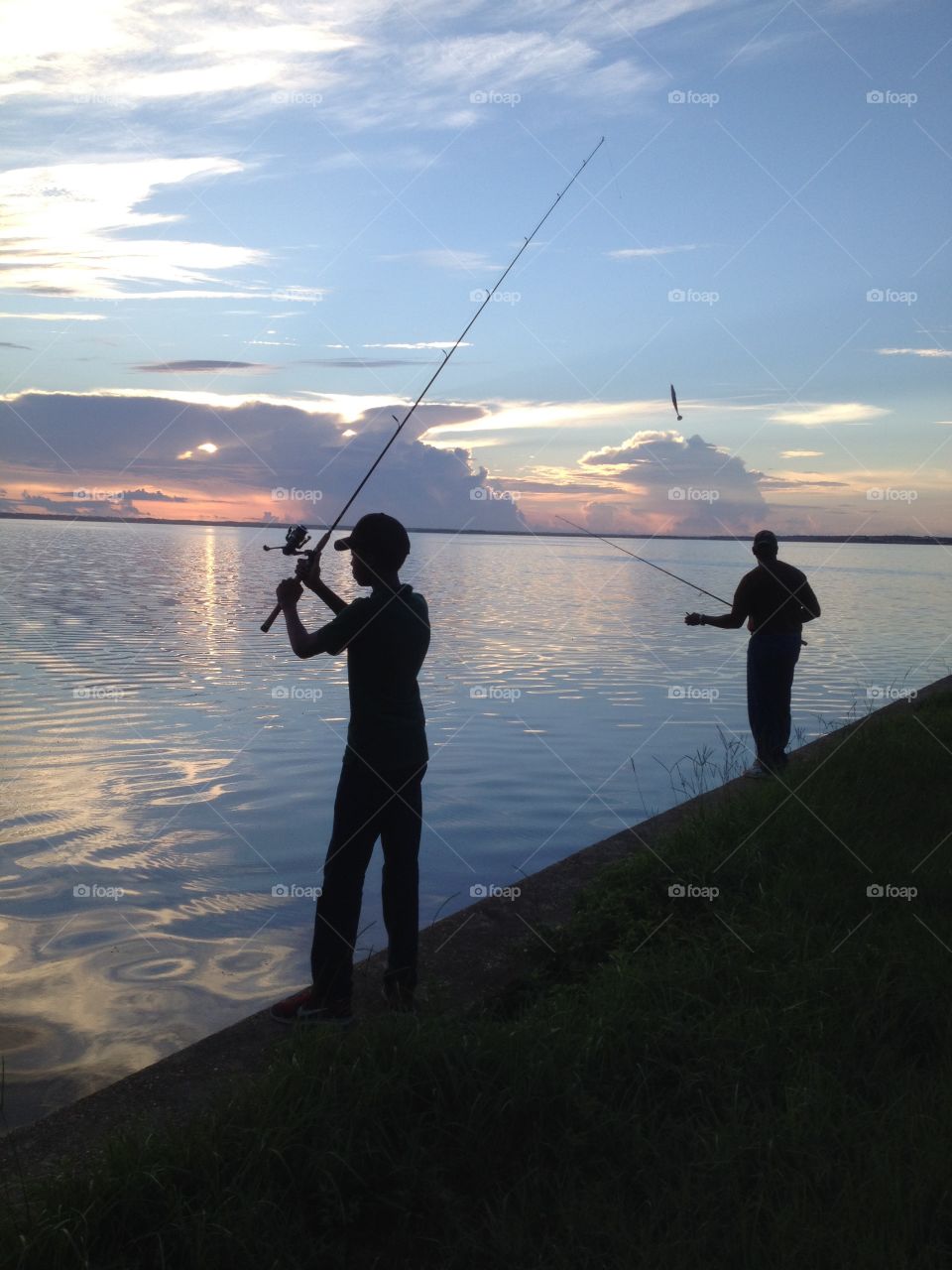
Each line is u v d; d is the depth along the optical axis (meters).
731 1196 2.71
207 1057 3.63
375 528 4.09
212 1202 2.63
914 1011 3.67
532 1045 3.29
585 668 16.30
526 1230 2.66
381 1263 2.64
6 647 17.50
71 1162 2.82
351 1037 3.30
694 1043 3.42
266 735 10.92
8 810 8.01
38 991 4.86
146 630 20.31
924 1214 2.61
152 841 7.27
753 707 7.70
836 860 5.23
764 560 7.59
